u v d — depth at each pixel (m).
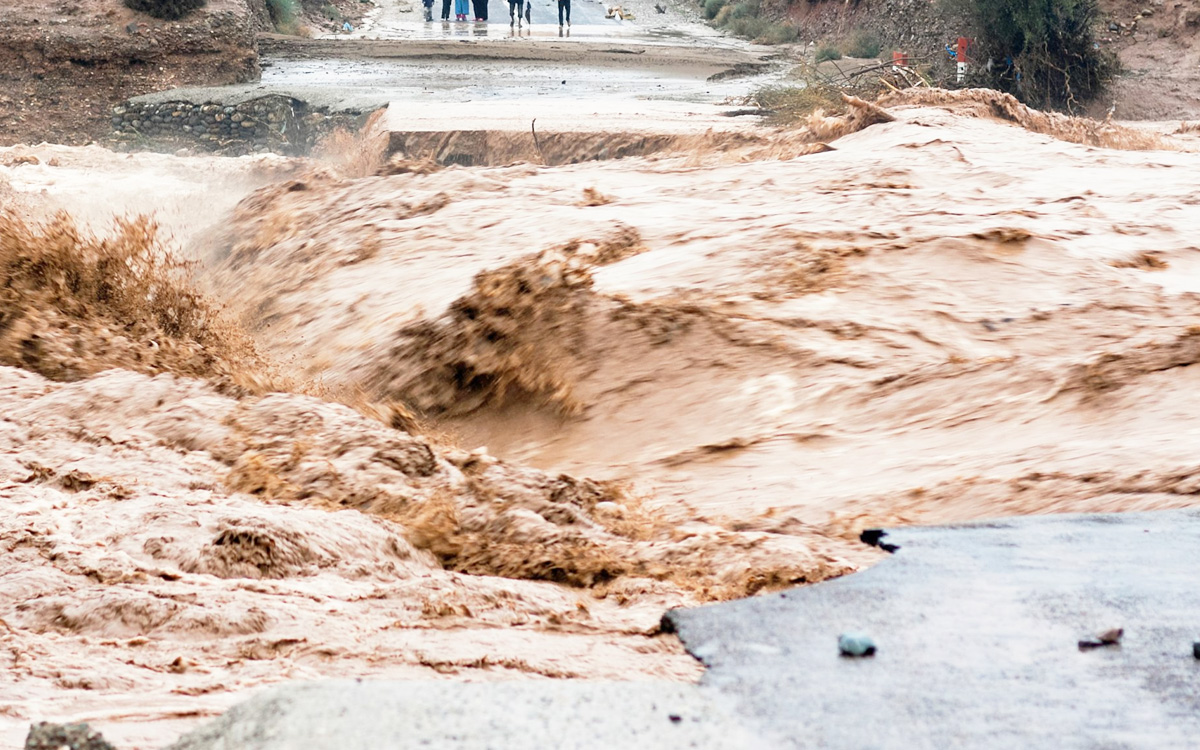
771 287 15.36
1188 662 5.26
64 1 68.44
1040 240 16.73
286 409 10.74
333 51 78.25
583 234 18.16
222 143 59.91
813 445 11.70
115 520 7.70
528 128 39.00
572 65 74.56
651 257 17.00
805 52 86.75
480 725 3.93
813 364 13.39
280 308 18.34
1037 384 11.90
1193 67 63.97
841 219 18.75
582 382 13.74
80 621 5.92
